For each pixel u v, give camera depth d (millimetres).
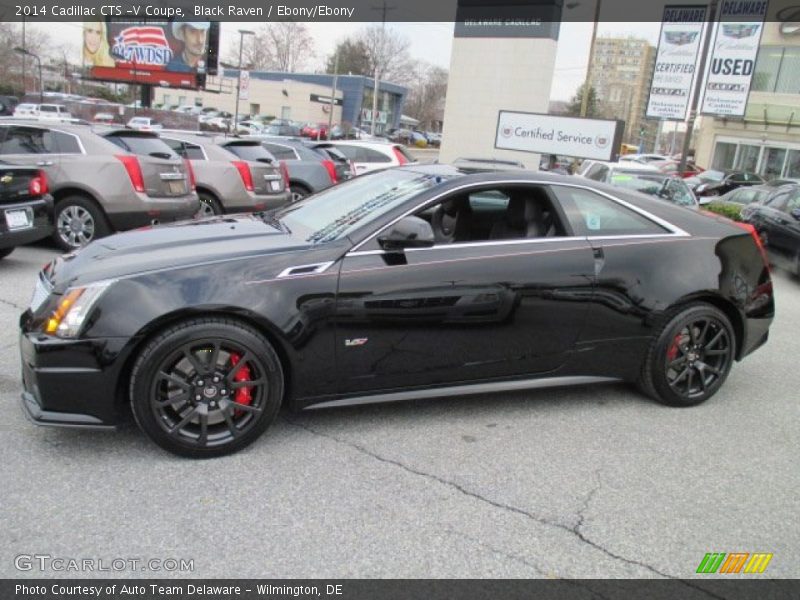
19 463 3258
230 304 3295
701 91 18922
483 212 4145
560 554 2799
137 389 3232
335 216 4035
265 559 2662
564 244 4023
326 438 3707
